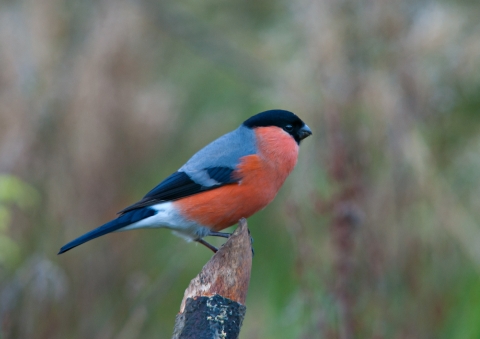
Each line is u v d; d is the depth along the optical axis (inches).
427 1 467.5
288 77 455.2
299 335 381.7
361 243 394.0
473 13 459.2
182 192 350.6
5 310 392.2
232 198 351.3
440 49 442.0
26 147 465.7
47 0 498.9
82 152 479.2
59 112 483.8
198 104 553.6
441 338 401.7
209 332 254.4
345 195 390.9
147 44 539.2
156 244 506.6
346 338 374.9
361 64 442.0
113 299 460.1
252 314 444.8
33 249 453.1
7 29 490.3
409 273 400.5
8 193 368.5
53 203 468.8
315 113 426.3
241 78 556.7
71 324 438.9
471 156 447.5
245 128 369.7
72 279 458.6
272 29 549.0
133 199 492.7
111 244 476.1
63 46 503.5
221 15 583.2
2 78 477.7
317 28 446.6
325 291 382.3
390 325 394.0
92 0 519.2
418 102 428.5
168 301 486.3
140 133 494.0
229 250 267.7
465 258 426.3
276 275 465.1
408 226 403.5
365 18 446.9
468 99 447.5
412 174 410.6
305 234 394.0
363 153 403.5
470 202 437.1
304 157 420.8
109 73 493.0
